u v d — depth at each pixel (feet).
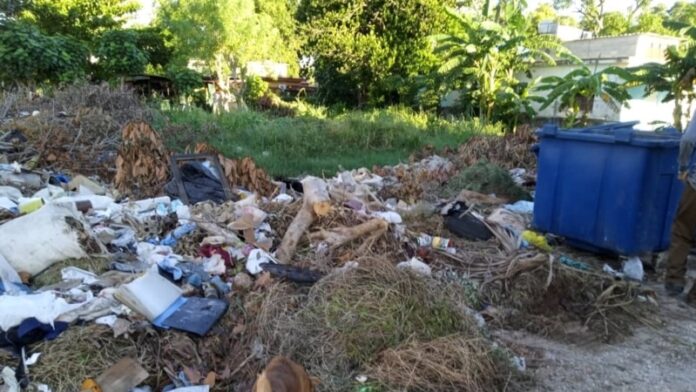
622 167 14.82
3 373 8.37
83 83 35.68
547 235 17.69
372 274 11.00
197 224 15.02
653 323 12.46
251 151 34.53
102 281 11.16
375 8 67.62
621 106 54.95
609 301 12.96
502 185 22.63
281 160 33.17
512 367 10.11
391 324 9.97
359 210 16.63
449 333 10.31
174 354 9.59
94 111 27.89
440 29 66.95
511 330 12.07
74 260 12.05
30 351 8.99
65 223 12.30
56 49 44.39
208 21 73.56
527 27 60.23
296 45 74.59
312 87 87.56
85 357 9.00
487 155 30.42
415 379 9.08
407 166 28.99
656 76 39.88
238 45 74.79
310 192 15.49
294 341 9.82
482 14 62.54
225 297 11.52
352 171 27.61
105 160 23.71
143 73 61.41
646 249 14.96
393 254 14.53
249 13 76.18
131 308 10.03
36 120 25.35
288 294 11.36
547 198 17.17
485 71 58.39
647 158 14.32
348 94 72.64
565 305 12.89
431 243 15.55
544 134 17.01
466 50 57.41
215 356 9.91
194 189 19.11
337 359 9.52
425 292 10.89
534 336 11.88
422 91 62.13
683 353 11.18
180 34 74.54
